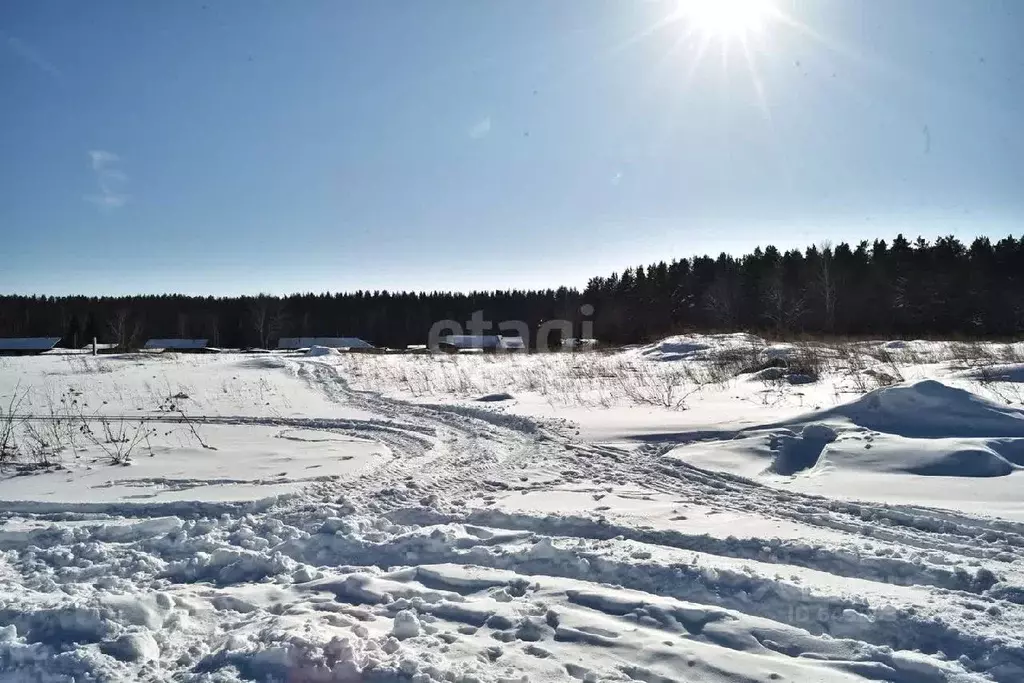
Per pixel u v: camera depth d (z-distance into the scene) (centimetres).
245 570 523
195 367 2478
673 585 468
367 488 763
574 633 404
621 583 482
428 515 650
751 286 5878
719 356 2125
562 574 505
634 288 6669
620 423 1110
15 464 907
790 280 5916
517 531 598
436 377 2016
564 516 620
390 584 486
